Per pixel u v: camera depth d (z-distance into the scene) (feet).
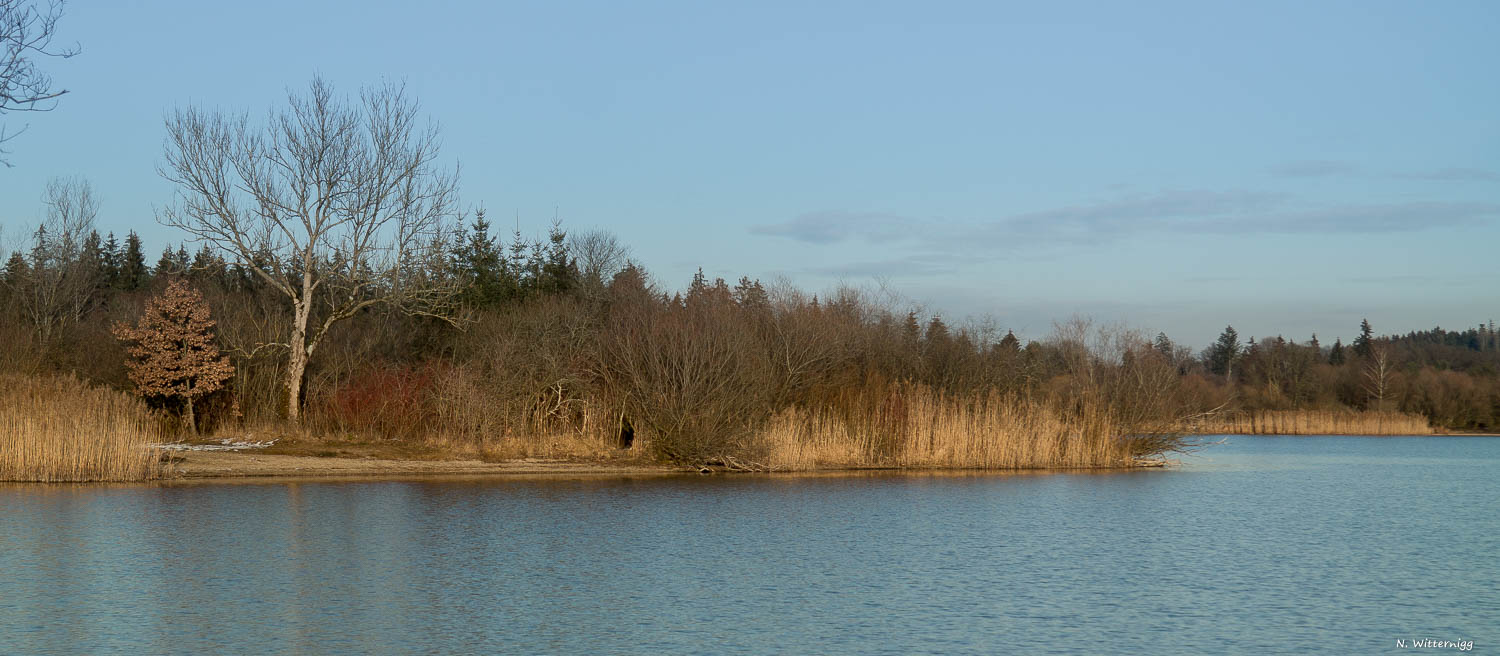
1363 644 59.93
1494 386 349.41
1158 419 174.09
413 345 191.72
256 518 94.99
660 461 147.02
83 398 126.11
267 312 180.86
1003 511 110.22
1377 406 362.12
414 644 56.03
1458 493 138.82
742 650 56.08
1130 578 76.48
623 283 205.26
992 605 67.26
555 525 94.84
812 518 102.42
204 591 66.64
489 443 147.95
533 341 159.63
